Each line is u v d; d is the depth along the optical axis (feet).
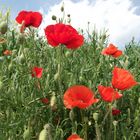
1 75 2.09
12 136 1.76
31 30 2.39
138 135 1.90
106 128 1.90
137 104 2.08
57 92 2.05
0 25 1.91
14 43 2.80
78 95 1.63
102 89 1.71
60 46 1.95
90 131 1.96
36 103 2.00
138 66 2.61
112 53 2.32
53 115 2.01
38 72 2.07
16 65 2.22
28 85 2.19
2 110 2.01
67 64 2.43
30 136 1.68
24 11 2.19
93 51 2.70
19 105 1.96
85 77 2.33
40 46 2.78
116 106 1.96
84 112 1.82
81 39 1.85
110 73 2.42
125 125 1.92
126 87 1.71
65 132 1.92
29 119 1.76
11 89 2.02
